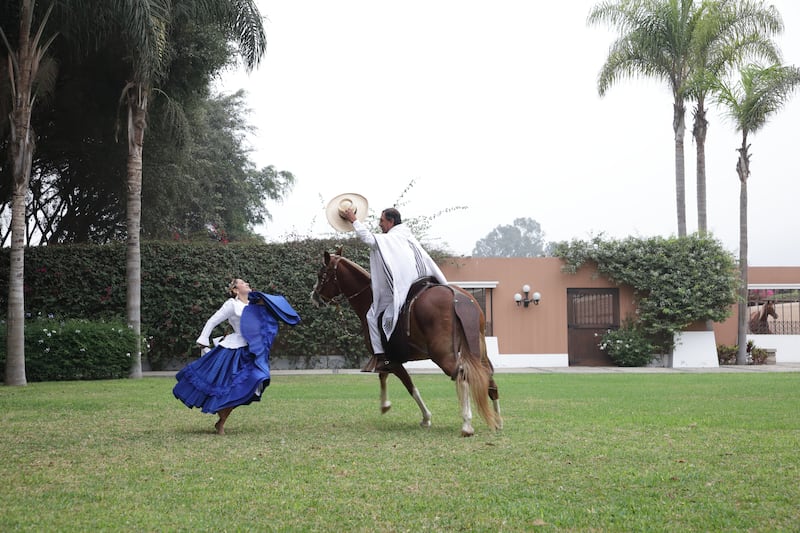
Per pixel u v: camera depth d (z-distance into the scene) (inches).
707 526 163.6
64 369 676.1
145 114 708.7
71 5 625.0
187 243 840.9
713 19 989.2
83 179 940.6
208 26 819.4
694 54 1010.1
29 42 617.9
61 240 1030.4
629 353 924.6
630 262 944.9
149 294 823.7
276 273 856.9
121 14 623.2
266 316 319.6
